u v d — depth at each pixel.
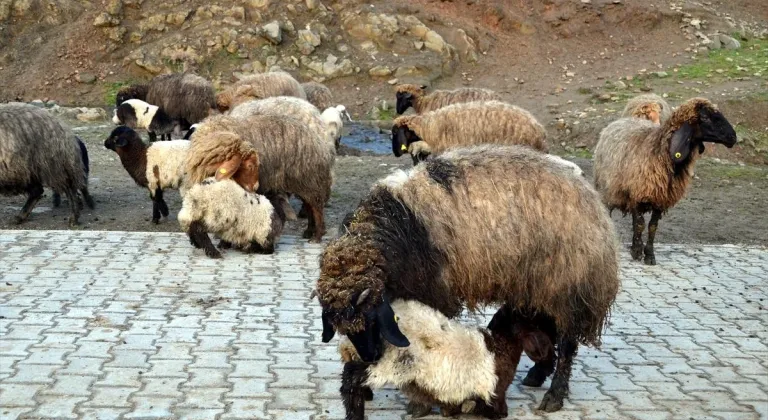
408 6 23.78
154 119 15.63
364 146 17.58
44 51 22.25
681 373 5.97
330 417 5.07
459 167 4.94
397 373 4.62
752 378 5.89
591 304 5.01
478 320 7.02
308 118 10.41
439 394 4.78
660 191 8.85
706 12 25.14
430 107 13.87
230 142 8.75
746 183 14.34
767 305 7.73
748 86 19.94
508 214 4.82
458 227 4.77
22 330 6.47
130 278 8.02
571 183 5.00
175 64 21.89
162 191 10.63
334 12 23.55
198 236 8.77
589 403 5.38
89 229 10.41
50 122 10.15
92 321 6.74
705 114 8.50
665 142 8.68
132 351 6.10
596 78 22.00
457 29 23.48
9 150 9.77
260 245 9.04
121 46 22.52
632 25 24.52
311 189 9.46
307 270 8.49
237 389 5.46
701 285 8.39
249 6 23.08
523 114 10.52
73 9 23.30
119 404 5.17
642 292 8.10
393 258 4.52
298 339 6.46
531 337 4.96
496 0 24.73
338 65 21.94
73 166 10.40
